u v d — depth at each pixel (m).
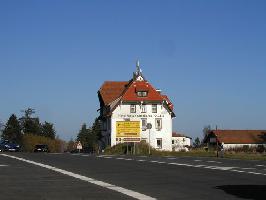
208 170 23.44
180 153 60.38
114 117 88.06
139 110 88.31
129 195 13.74
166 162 30.58
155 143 87.81
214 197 13.37
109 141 90.19
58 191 14.72
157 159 35.16
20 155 41.41
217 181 17.92
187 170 23.44
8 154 44.19
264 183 17.12
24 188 15.52
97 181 17.84
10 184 16.73
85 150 97.94
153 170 23.42
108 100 95.06
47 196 13.52
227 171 22.80
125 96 88.56
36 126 157.62
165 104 88.75
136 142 64.44
